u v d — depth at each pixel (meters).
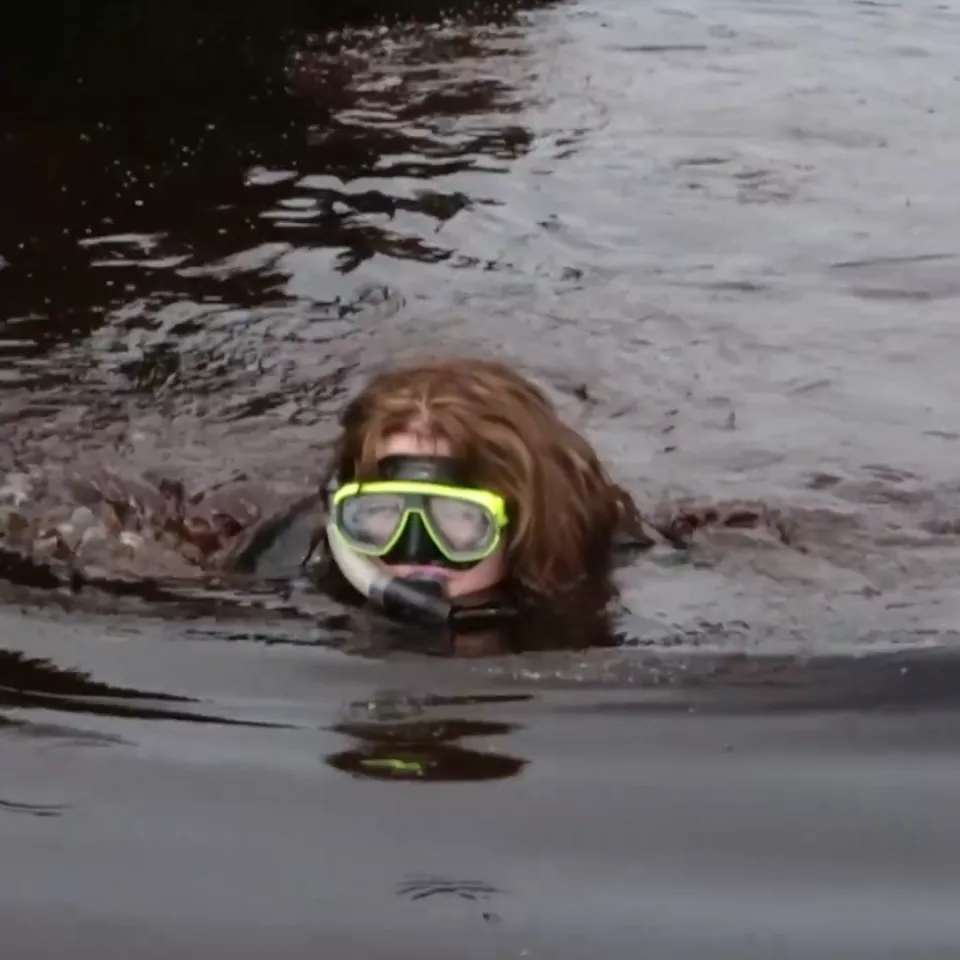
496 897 3.06
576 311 7.93
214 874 3.14
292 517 5.49
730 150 11.30
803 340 7.65
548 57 14.61
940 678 4.24
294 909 3.02
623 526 5.48
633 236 9.23
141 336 7.33
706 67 14.41
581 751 3.72
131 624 4.70
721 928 2.97
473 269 8.50
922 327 7.86
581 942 2.92
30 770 3.60
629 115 12.30
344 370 7.05
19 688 4.16
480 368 5.25
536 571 5.02
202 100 12.40
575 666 4.41
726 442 6.45
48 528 5.45
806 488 6.03
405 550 4.83
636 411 6.75
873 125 12.23
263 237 8.84
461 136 11.41
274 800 3.44
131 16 15.58
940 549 5.48
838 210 9.91
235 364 7.08
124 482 5.86
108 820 3.35
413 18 16.39
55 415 6.45
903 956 2.88
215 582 5.10
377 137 11.29
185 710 4.02
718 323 7.85
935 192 10.35
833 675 4.29
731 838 3.28
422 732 3.84
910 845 3.26
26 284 7.97
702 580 5.16
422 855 3.21
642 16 16.97
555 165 10.73
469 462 4.90
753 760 3.66
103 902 3.04
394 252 8.71
